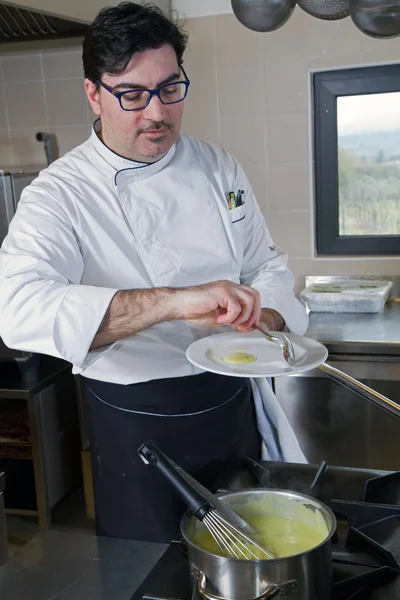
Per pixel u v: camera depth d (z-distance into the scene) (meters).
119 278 1.37
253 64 2.61
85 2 1.99
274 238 2.76
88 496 2.59
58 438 2.56
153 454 1.05
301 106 2.61
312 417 2.28
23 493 2.63
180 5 2.61
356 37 2.51
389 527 1.01
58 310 1.15
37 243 1.25
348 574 0.92
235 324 1.18
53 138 2.85
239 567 0.82
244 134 2.69
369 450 2.25
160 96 1.25
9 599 0.93
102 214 1.36
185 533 0.92
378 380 2.19
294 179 2.68
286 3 1.45
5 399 2.72
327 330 2.31
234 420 1.42
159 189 1.40
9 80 2.82
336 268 2.73
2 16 2.20
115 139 1.32
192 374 1.37
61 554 1.04
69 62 2.74
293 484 1.19
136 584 0.96
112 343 1.22
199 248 1.44
